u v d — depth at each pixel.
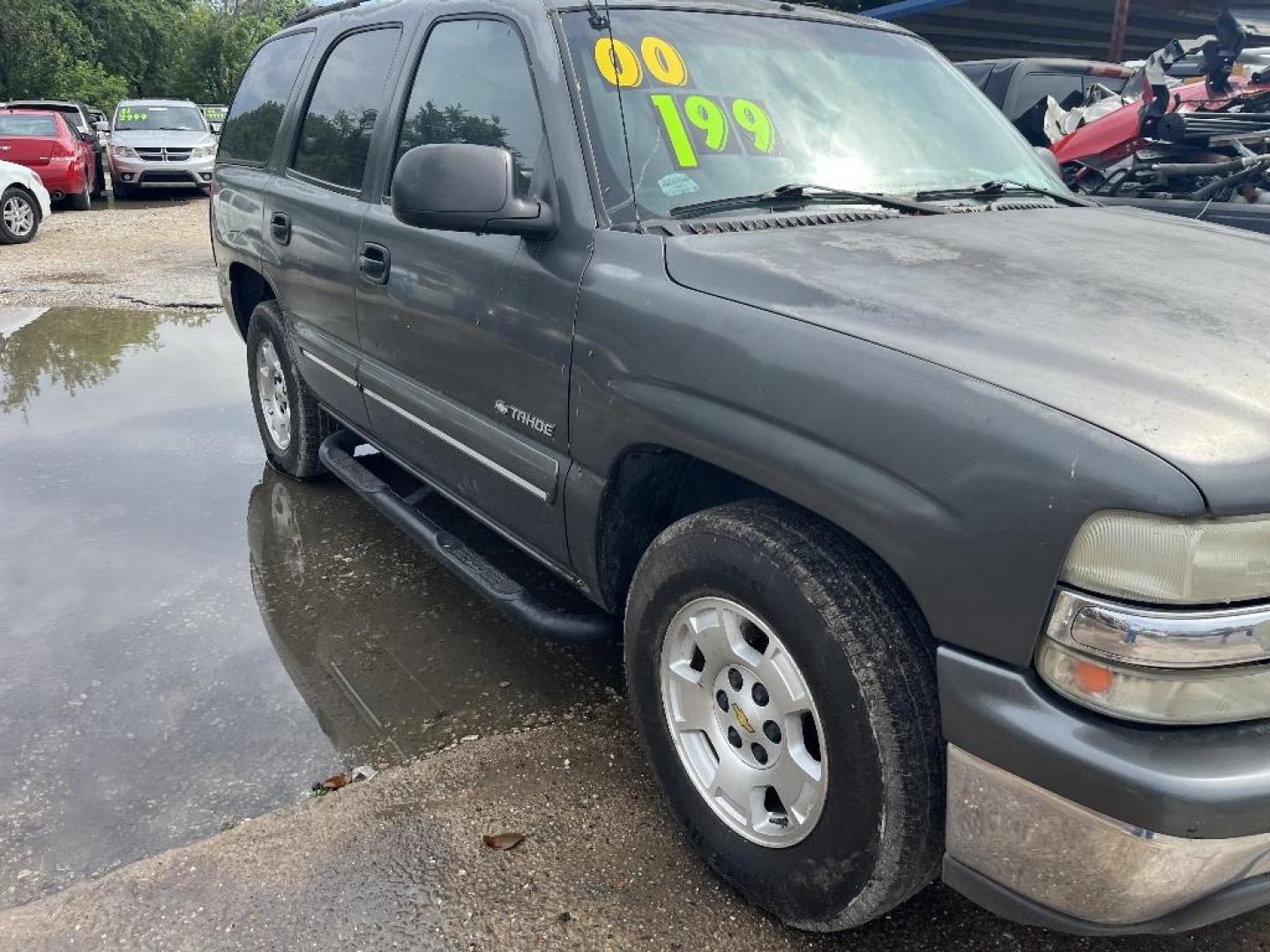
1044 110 7.41
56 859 2.49
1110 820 1.56
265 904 2.31
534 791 2.70
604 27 2.75
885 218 2.62
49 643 3.44
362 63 3.75
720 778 2.28
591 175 2.53
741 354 2.04
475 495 3.10
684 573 2.20
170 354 7.26
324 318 3.85
